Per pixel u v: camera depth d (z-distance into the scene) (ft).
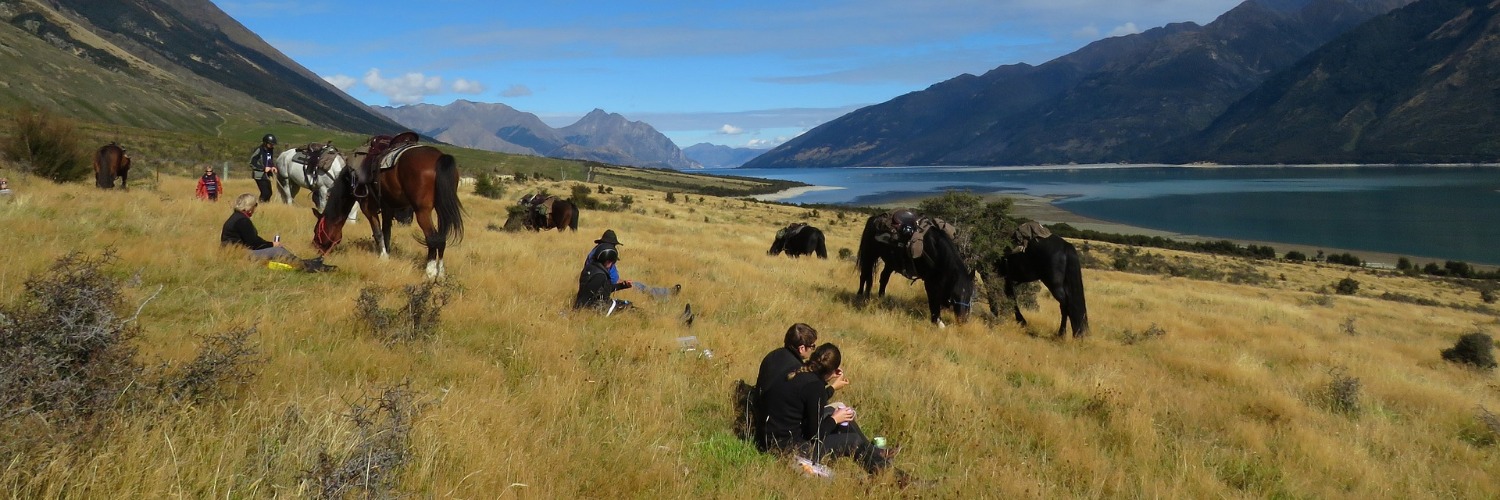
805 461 15.10
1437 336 73.82
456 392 15.58
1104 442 19.92
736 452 15.76
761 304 34.04
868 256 39.93
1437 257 291.99
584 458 13.98
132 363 12.80
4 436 9.98
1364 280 204.33
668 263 46.34
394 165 29.96
